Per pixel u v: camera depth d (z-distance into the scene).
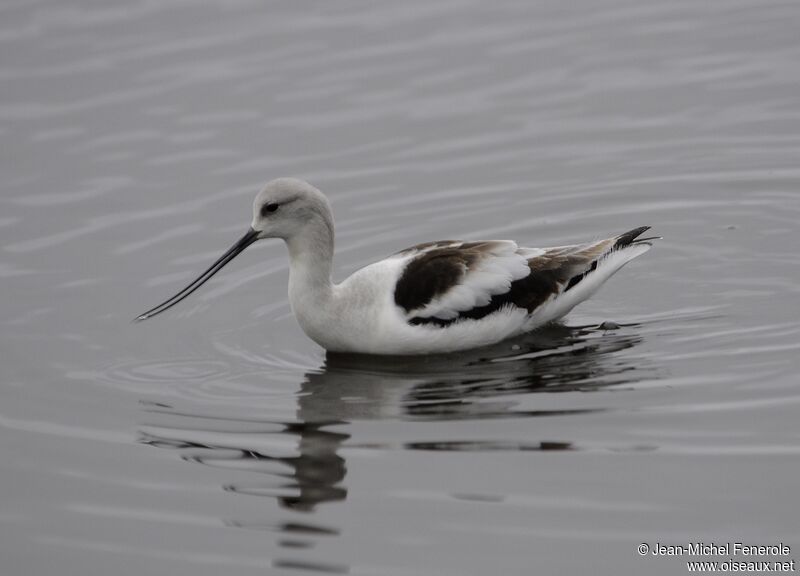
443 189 19.52
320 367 14.78
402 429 13.07
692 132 20.67
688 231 18.12
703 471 11.99
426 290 14.67
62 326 16.02
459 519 11.47
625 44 23.23
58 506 12.07
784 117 20.83
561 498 11.70
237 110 21.61
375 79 22.41
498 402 13.58
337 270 17.42
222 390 14.25
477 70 22.58
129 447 13.04
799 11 23.98
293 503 11.88
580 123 21.08
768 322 15.22
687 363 14.27
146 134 21.05
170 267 17.58
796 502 11.48
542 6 24.73
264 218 14.69
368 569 10.88
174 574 10.99
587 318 15.84
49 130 21.17
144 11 24.70
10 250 18.08
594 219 18.62
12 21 24.36
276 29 24.05
